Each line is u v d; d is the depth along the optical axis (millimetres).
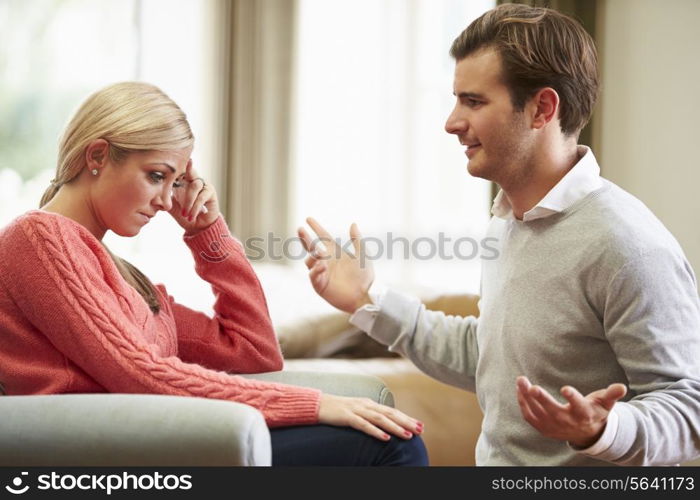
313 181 9227
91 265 2723
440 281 8875
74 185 2848
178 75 9148
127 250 8914
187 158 2900
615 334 2836
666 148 6711
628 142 7207
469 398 4676
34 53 9648
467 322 3553
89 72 9641
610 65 7469
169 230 8977
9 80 9633
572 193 3002
